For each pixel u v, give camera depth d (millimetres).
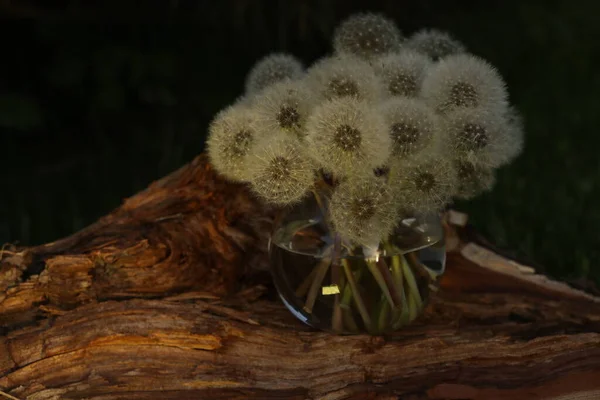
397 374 891
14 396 875
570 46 2070
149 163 1552
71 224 1341
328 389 882
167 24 1525
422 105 855
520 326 931
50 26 1439
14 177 1505
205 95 1565
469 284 976
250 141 857
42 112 1478
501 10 1782
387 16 1644
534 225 1287
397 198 841
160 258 938
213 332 896
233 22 1573
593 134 1688
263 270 964
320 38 1627
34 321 912
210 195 961
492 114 865
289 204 856
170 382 881
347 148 815
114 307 905
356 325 888
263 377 888
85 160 1566
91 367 885
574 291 968
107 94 1405
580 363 896
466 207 1345
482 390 881
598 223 1281
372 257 859
